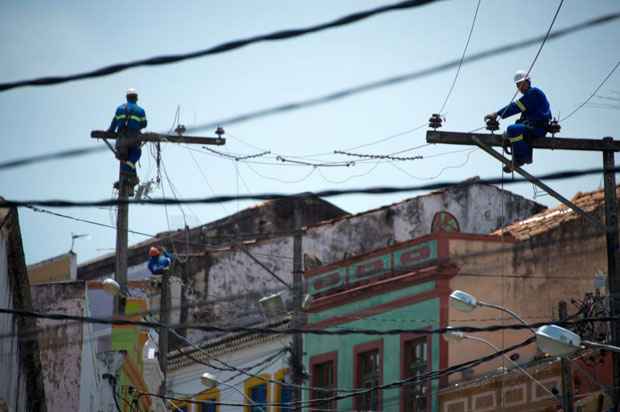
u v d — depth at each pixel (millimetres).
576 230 79000
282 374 89562
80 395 65750
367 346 81625
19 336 52594
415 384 78000
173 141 66688
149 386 82000
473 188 104188
